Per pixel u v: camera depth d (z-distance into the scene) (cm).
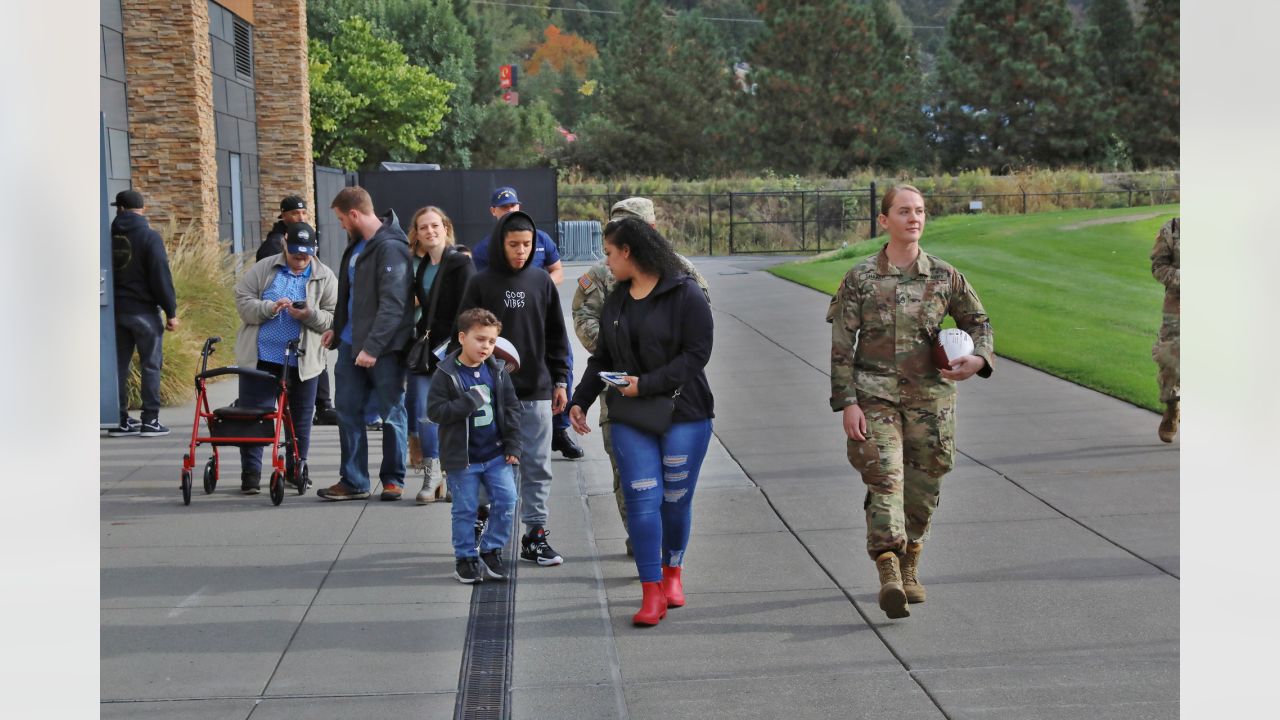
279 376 819
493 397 612
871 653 507
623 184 4759
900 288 541
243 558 657
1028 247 2256
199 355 1209
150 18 1648
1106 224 2569
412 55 6100
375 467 905
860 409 541
